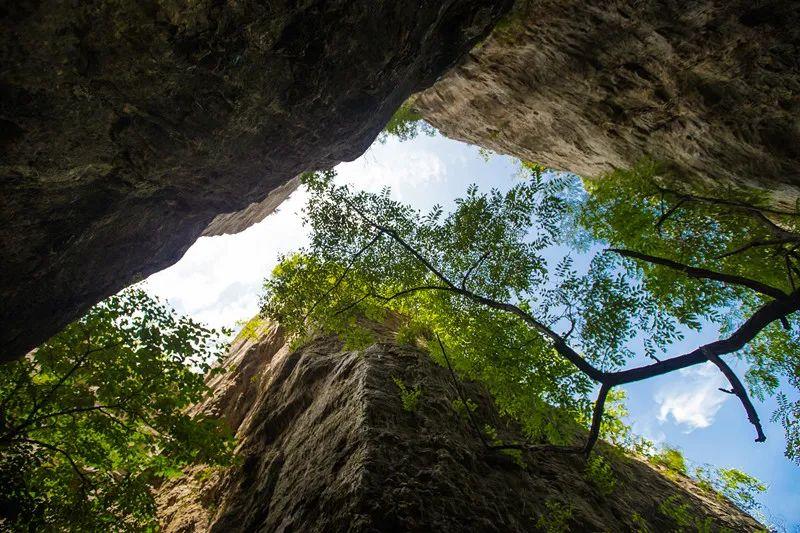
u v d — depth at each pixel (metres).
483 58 14.44
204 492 13.38
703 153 11.41
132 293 10.64
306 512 8.17
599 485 10.95
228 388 18.59
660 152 12.55
